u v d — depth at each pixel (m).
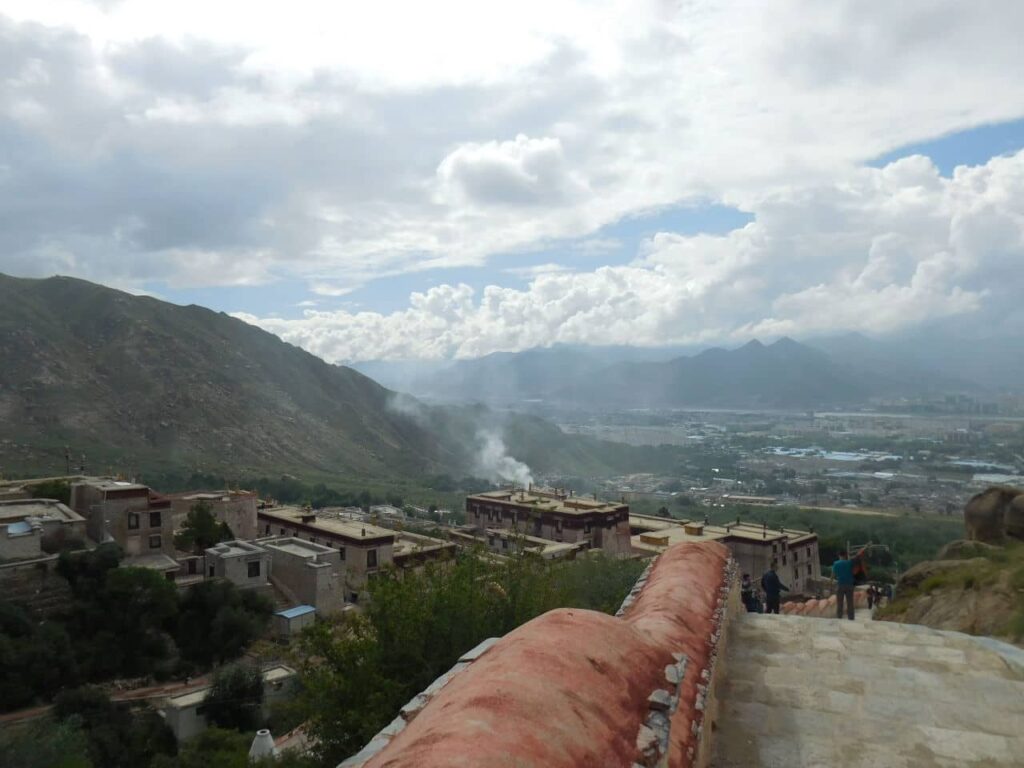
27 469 101.56
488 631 13.88
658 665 4.57
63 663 35.34
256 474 130.62
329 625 14.27
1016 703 6.75
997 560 16.94
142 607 39.56
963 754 5.79
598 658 3.94
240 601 43.78
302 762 13.49
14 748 25.08
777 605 14.73
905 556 73.69
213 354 181.12
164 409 146.62
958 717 6.46
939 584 16.42
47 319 166.00
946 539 84.12
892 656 8.02
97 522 47.09
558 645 3.87
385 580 14.32
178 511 59.38
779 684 7.23
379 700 12.48
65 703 32.44
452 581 14.33
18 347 142.75
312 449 165.12
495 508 72.44
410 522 88.81
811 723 6.34
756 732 6.16
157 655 39.69
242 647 41.66
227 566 48.06
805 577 67.56
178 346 170.75
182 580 46.34
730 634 8.80
